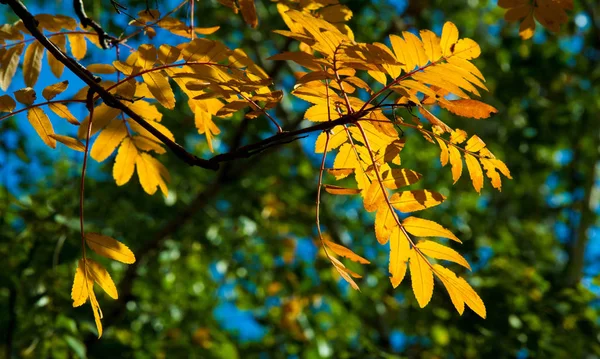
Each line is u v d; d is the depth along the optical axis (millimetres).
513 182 8773
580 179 9461
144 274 6113
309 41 1610
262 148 1690
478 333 4824
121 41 2156
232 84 1726
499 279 5309
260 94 1756
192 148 7527
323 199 8164
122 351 4824
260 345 6496
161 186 2346
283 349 6480
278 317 6898
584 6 8328
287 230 7301
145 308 6258
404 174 1749
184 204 6578
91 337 4781
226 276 7301
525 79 7551
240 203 6945
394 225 1748
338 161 1895
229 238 6859
